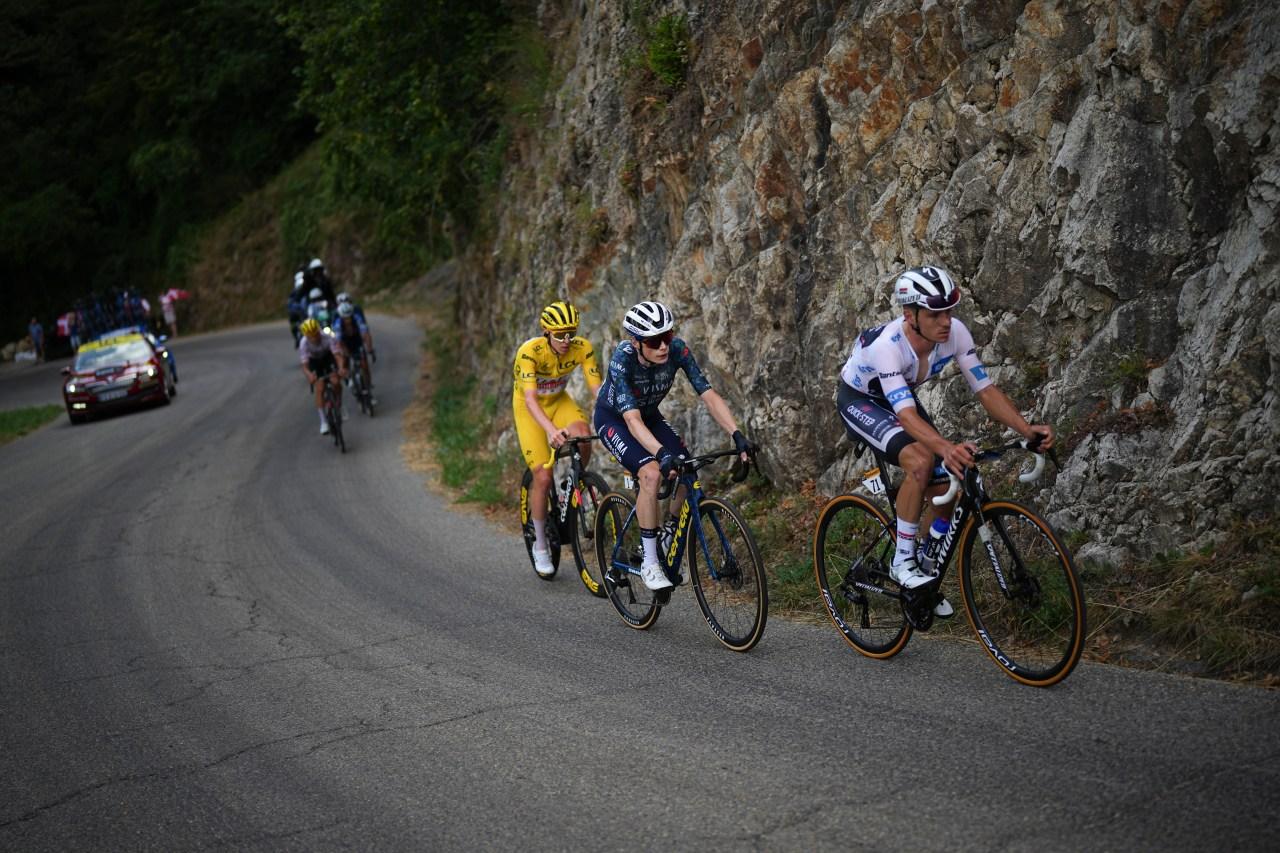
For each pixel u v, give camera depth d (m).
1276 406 4.46
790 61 7.53
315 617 6.69
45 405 24.33
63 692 5.62
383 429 15.07
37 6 48.03
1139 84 5.20
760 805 3.40
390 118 16.45
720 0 8.33
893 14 6.53
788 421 7.03
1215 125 4.88
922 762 3.55
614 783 3.71
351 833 3.56
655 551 5.38
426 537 8.86
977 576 4.73
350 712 4.83
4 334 47.19
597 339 9.93
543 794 3.69
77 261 48.41
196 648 6.24
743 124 7.95
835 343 6.81
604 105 10.64
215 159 48.22
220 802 3.96
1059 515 5.10
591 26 11.46
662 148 8.92
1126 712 3.72
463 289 18.98
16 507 12.02
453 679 5.16
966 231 5.97
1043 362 5.64
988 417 5.80
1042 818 3.07
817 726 3.99
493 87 14.92
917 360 4.36
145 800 4.06
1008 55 5.86
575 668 5.12
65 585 8.21
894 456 4.48
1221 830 2.89
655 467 5.33
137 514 10.86
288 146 48.25
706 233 8.21
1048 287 5.59
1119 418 5.01
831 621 5.32
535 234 12.38
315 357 13.37
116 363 20.05
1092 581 4.71
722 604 5.19
